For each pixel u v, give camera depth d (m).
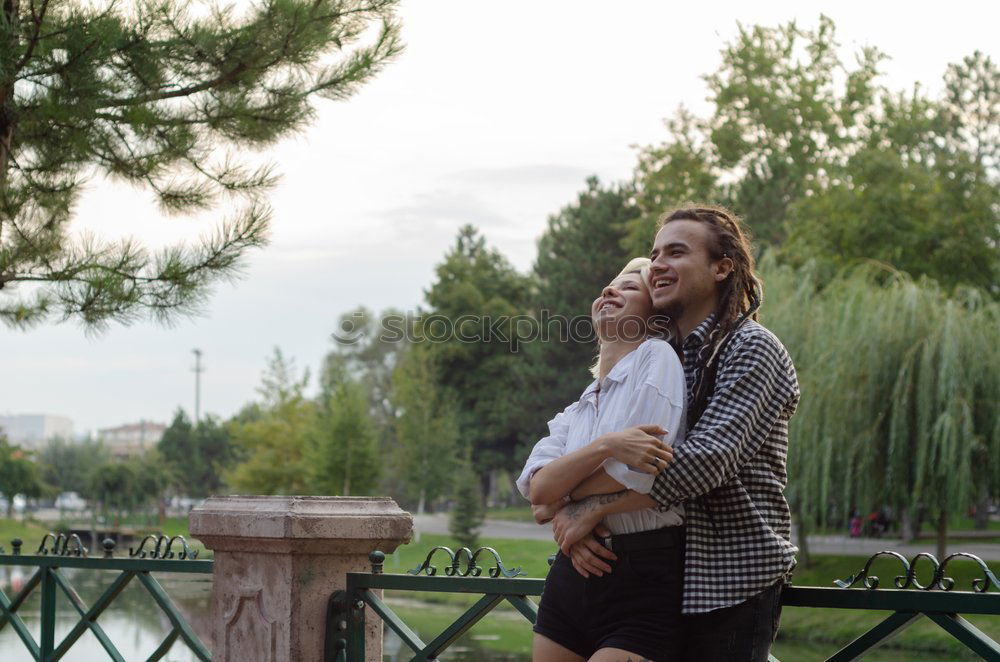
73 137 5.71
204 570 3.53
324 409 40.84
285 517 3.18
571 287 44.66
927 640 12.40
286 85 6.00
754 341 2.15
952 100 39.62
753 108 35.50
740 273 2.31
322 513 3.23
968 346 16.20
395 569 30.92
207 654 3.45
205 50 5.71
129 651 10.98
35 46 5.28
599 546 2.18
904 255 26.22
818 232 27.05
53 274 5.60
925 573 18.41
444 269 51.75
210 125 6.02
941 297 17.42
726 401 2.10
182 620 3.55
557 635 2.29
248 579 3.34
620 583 2.17
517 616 19.42
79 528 51.41
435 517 53.19
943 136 37.38
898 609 2.17
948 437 15.84
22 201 5.96
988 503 18.45
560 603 2.29
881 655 12.54
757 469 2.14
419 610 19.94
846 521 17.39
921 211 26.41
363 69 5.95
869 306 17.17
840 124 35.22
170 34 5.64
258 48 5.78
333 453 35.78
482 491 60.78
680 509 2.17
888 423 16.86
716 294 2.33
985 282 25.52
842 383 17.08
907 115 33.56
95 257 5.68
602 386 2.30
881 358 16.73
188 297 5.61
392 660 14.18
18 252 5.81
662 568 2.15
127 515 57.47
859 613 13.89
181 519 63.31
